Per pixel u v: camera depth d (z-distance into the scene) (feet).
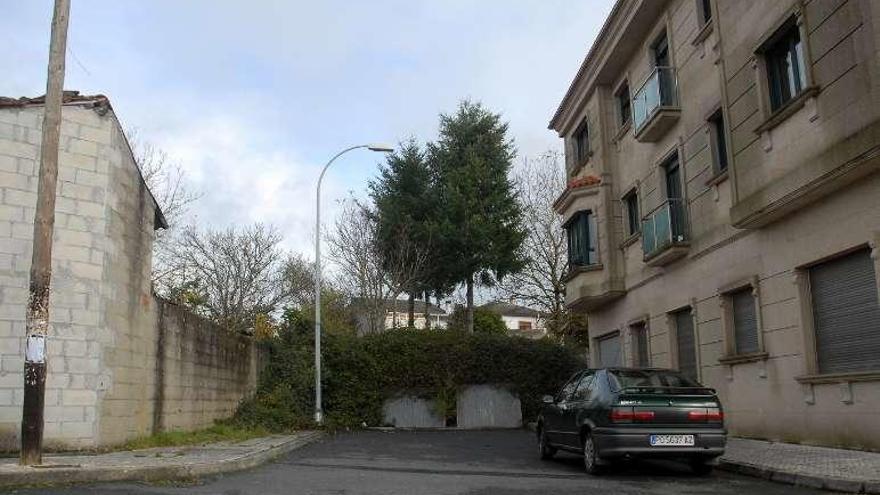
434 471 36.68
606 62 69.31
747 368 47.14
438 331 81.25
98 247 39.22
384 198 118.11
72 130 39.27
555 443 40.93
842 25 35.86
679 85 57.11
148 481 30.99
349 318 114.73
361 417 76.84
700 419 33.53
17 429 35.86
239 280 111.14
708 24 51.52
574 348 95.71
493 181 116.37
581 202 75.00
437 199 117.60
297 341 79.41
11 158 37.45
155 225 50.39
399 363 78.43
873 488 27.35
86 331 38.17
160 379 47.96
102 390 38.86
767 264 44.83
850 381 37.09
